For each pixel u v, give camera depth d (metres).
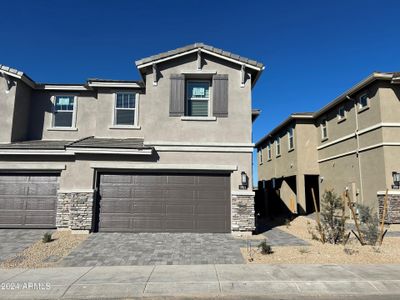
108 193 12.88
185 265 8.28
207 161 13.06
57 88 16.09
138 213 12.79
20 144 14.25
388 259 8.77
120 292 6.38
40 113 16.14
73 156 13.71
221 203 12.98
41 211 13.53
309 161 22.05
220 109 13.42
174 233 12.58
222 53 13.52
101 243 10.78
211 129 13.29
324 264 8.30
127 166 12.84
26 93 15.82
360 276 7.20
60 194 13.30
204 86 13.97
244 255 9.31
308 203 23.48
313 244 10.68
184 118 13.30
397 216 14.49
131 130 15.35
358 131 17.22
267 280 6.95
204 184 13.08
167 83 13.57
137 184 12.98
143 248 10.14
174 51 13.49
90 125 16.16
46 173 13.79
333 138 20.02
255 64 13.52
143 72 13.88
